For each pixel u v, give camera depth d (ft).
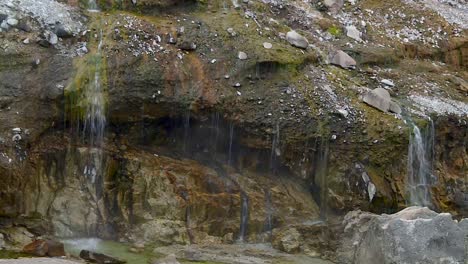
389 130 36.99
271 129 36.24
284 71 38.01
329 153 36.42
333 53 41.47
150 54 36.24
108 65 35.06
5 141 32.22
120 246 32.30
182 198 34.12
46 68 34.45
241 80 37.14
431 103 40.81
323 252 33.32
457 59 47.21
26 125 33.06
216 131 36.40
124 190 33.91
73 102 33.94
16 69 34.09
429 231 28.99
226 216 34.60
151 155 35.32
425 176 38.63
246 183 35.78
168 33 37.63
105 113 34.65
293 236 33.76
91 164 33.96
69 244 32.01
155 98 35.32
